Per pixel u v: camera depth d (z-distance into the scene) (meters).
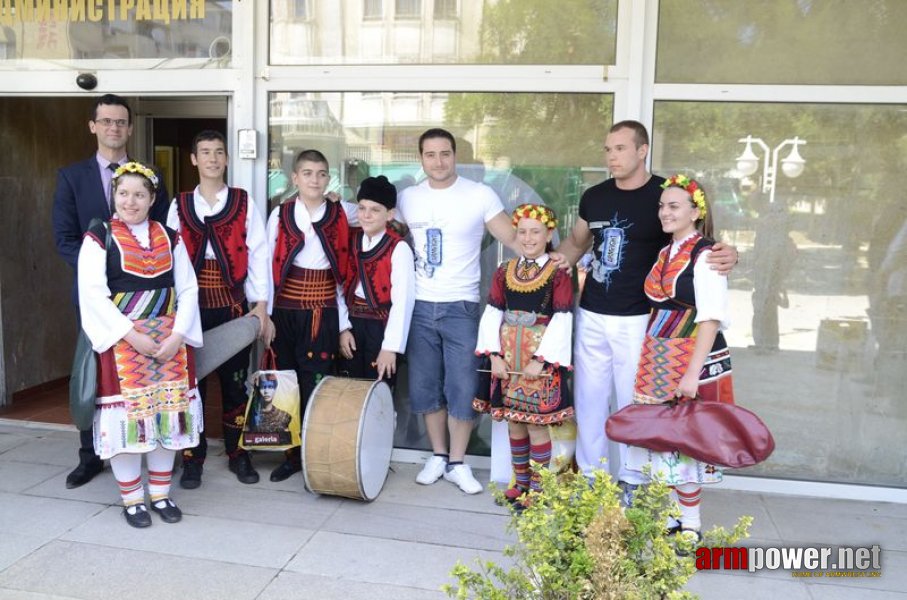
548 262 3.32
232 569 2.87
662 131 3.71
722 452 2.77
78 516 3.30
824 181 3.63
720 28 3.61
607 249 3.24
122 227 3.08
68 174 3.56
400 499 3.58
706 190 3.70
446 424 3.94
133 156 5.58
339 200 3.87
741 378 3.78
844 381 3.72
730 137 3.66
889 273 3.63
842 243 3.65
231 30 3.99
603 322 3.27
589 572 1.78
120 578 2.78
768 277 3.71
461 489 3.70
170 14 4.03
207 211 3.56
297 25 4.00
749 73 3.62
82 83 4.12
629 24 3.66
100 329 3.00
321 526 3.26
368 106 3.99
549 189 3.87
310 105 4.04
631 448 3.02
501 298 3.43
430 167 3.53
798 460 3.79
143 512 3.22
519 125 3.86
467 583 1.88
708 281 2.84
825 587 2.84
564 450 3.56
